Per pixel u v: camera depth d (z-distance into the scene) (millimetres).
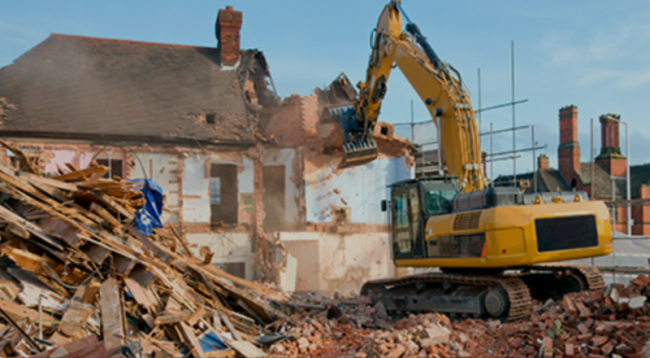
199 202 20250
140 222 10266
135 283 8938
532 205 10328
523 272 11852
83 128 19109
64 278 8773
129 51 24141
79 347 6992
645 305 8172
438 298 11688
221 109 21938
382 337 8812
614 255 15141
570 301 8938
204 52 25484
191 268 10938
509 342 8625
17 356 6785
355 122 17297
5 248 8219
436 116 12812
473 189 12359
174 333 8781
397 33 14648
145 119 20406
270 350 9234
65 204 9047
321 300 14000
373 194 23297
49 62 22203
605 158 42250
